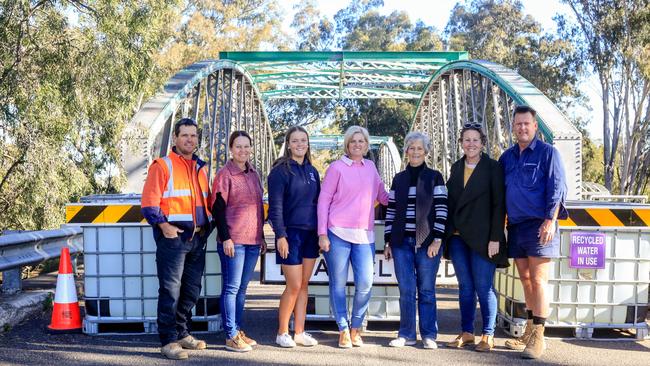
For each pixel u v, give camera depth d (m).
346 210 5.68
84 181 11.35
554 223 5.48
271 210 5.60
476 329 6.66
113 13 10.47
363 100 59.62
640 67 29.17
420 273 5.79
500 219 5.63
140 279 6.18
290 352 5.59
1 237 7.06
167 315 5.42
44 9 10.38
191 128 5.54
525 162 5.57
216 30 40.38
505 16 49.75
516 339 5.98
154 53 11.59
